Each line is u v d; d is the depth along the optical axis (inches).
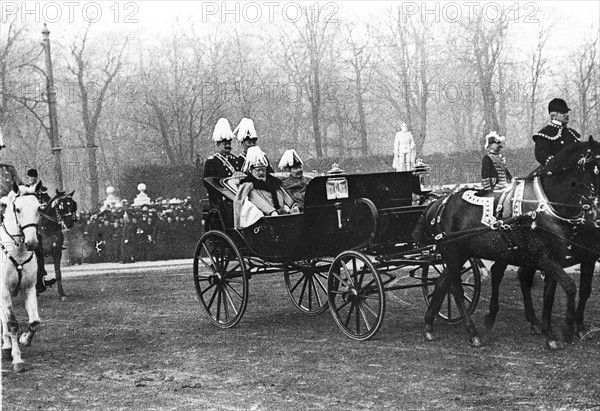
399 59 1355.8
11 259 375.6
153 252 968.3
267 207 439.5
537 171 359.9
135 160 1635.1
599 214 346.9
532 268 372.8
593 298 489.7
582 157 342.0
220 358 370.9
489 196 375.2
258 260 460.8
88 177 1838.1
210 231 462.0
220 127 486.6
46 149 1787.6
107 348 411.5
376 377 316.2
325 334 418.6
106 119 1662.2
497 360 336.5
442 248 386.9
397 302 521.7
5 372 362.9
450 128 1587.1
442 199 396.5
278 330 438.0
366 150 1428.4
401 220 410.3
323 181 398.9
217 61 1396.4
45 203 652.1
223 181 455.8
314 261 475.2
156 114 1471.5
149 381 331.3
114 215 991.6
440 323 436.5
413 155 911.7
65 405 298.4
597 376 300.4
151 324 483.8
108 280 767.1
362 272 398.6
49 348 419.5
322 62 1392.7
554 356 337.7
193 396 301.6
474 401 274.1
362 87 1417.3
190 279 731.4
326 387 304.5
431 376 313.3
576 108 1358.3
